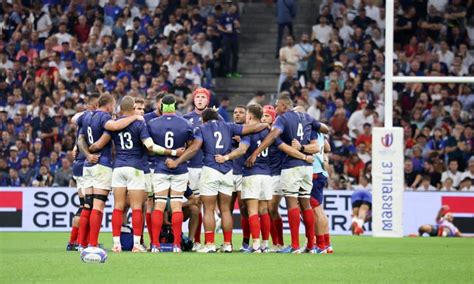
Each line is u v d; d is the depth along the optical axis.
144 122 34.84
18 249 38.47
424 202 55.62
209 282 24.09
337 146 64.81
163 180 35.56
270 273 26.75
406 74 70.62
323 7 73.56
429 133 65.31
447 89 69.19
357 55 71.06
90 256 29.55
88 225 35.91
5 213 56.22
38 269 27.23
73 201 56.56
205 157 36.16
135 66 69.19
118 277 25.06
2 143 64.81
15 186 58.69
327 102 67.44
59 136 65.06
